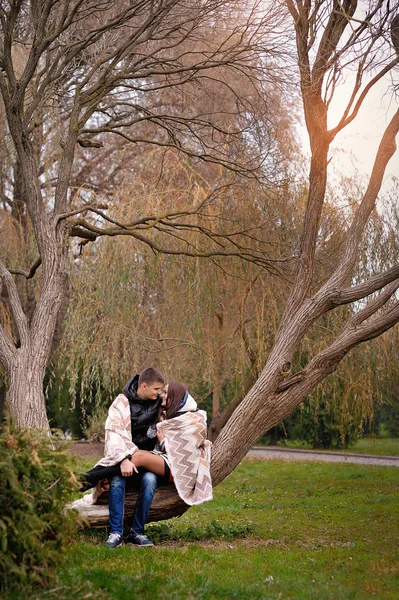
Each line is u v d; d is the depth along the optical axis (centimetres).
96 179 1980
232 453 829
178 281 1331
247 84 1480
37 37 885
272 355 864
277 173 1309
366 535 839
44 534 479
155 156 1423
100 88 998
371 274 1393
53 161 1656
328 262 1347
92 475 656
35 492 464
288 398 844
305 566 638
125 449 657
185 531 789
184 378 1568
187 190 1345
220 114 1472
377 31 800
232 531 816
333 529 887
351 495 1281
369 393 1461
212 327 1443
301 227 1345
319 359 854
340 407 1554
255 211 1327
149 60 1259
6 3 1005
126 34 1146
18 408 834
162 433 692
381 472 1711
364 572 622
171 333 1386
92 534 707
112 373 1445
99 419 2406
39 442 488
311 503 1172
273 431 3225
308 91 914
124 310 1336
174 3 940
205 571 571
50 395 2672
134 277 1322
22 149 941
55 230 932
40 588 462
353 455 2467
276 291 1366
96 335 1391
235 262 1312
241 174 1154
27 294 1733
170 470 686
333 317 1408
